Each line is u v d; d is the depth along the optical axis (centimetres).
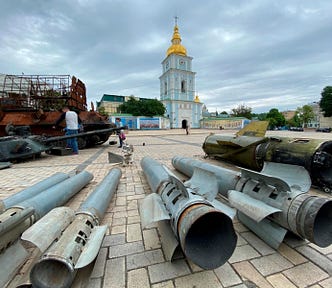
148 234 231
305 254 191
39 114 934
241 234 228
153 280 162
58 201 267
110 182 349
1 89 1213
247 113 7219
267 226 208
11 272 155
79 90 1245
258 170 446
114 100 6575
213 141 648
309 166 334
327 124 5300
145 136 2238
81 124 976
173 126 5334
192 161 448
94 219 205
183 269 173
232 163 578
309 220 160
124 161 609
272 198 203
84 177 391
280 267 175
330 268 173
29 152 672
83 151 963
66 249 141
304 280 160
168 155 798
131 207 309
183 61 5300
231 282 158
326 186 349
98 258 189
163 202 211
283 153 380
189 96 5538
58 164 638
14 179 462
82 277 156
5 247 161
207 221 180
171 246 174
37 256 195
